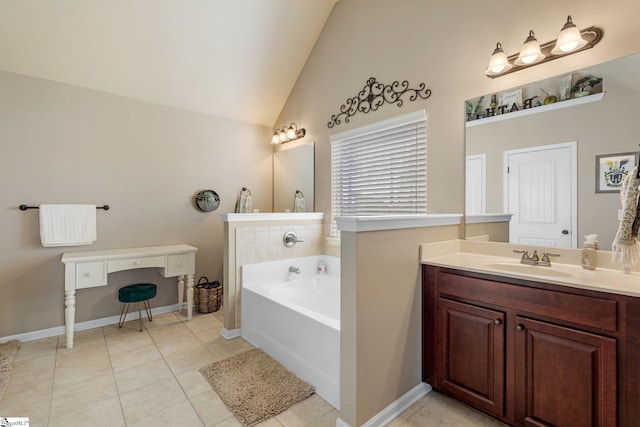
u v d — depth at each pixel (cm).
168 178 338
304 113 364
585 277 147
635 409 120
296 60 355
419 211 251
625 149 158
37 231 270
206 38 295
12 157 260
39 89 270
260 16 298
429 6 242
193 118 353
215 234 371
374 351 159
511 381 152
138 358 233
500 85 204
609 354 125
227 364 221
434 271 185
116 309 309
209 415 169
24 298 266
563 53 174
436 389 192
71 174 284
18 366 221
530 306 146
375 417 159
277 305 227
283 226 306
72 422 163
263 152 410
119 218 309
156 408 175
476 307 165
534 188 190
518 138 196
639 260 156
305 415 170
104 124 300
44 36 247
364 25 293
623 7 159
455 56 226
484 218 212
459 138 225
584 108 171
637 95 155
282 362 221
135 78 301
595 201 168
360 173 301
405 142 261
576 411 133
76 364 224
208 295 336
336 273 321
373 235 159
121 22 259
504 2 201
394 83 267
